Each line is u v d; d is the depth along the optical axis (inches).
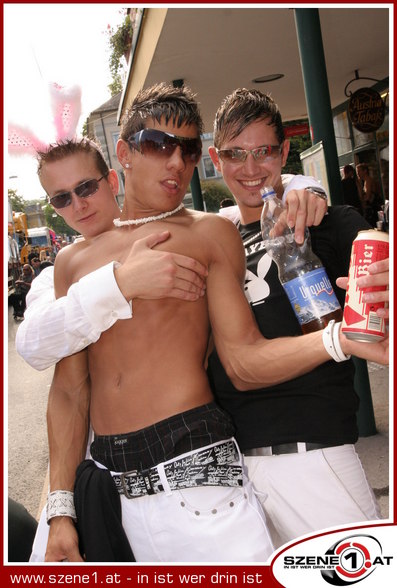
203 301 69.7
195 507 60.9
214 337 70.9
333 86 370.3
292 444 74.6
